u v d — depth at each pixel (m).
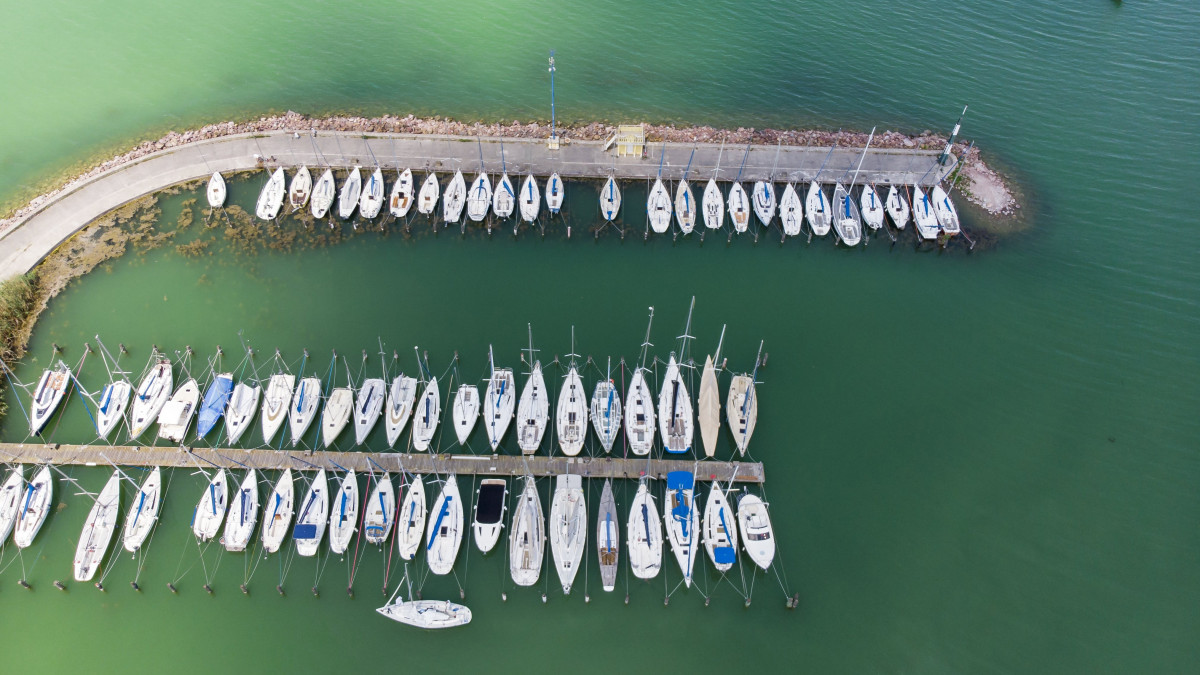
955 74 92.06
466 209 70.00
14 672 44.38
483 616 46.69
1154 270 69.69
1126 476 54.94
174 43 90.75
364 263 66.25
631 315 63.56
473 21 97.44
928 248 70.62
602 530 48.91
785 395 58.66
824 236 70.44
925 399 59.22
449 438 54.66
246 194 70.62
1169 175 78.81
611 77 88.56
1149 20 102.12
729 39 96.50
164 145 75.31
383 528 49.06
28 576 47.50
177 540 49.22
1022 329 64.69
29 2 96.50
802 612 47.75
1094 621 47.78
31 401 55.12
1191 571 50.12
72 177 72.38
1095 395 60.00
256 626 46.31
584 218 70.75
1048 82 91.12
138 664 44.75
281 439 53.91
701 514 51.62
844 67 92.38
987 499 53.41
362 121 78.56
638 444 53.66
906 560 50.25
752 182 74.38
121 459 51.88
